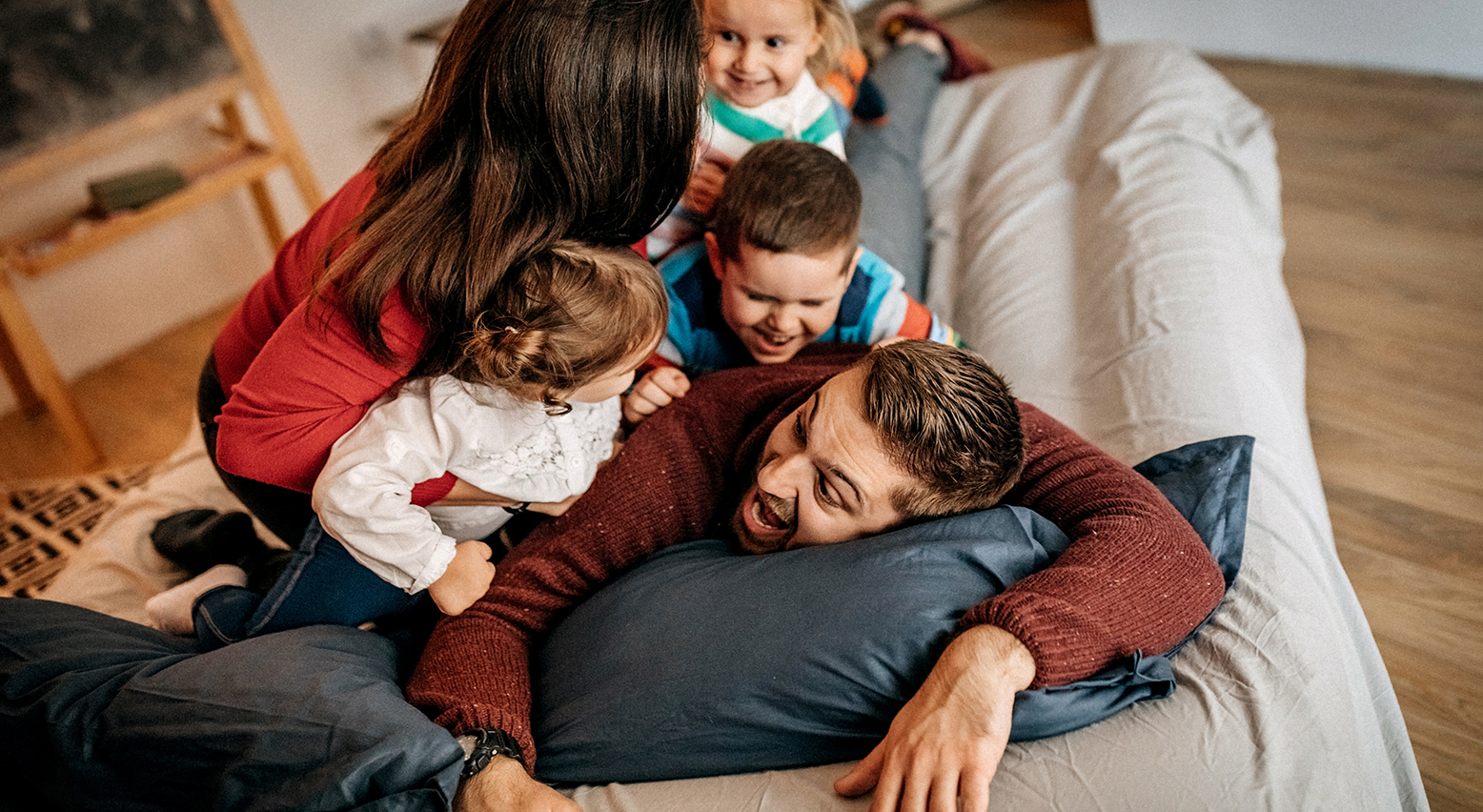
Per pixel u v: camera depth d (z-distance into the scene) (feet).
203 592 4.07
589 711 3.32
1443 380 6.02
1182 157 6.68
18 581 6.35
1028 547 3.40
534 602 3.71
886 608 3.18
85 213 8.02
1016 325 5.87
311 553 3.78
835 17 5.67
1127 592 3.17
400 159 2.99
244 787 3.04
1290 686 3.20
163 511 5.32
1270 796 2.87
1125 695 3.18
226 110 8.89
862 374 3.48
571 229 3.03
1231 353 4.97
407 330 3.05
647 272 3.25
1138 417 4.74
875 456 3.35
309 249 3.58
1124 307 5.47
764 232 4.12
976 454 3.34
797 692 3.14
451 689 3.34
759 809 3.08
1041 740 3.11
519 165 2.83
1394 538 5.12
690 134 2.98
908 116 7.68
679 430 4.08
